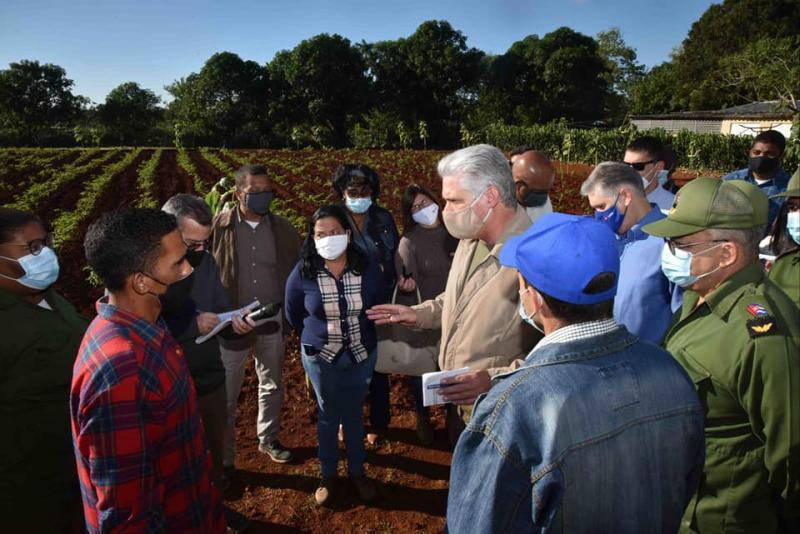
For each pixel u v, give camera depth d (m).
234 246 3.93
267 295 4.00
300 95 61.66
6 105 74.75
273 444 4.08
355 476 3.65
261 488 3.76
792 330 1.84
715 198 1.98
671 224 2.05
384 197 16.14
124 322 1.77
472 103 65.06
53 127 78.62
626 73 80.50
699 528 2.13
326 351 3.35
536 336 2.38
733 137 24.19
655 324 2.73
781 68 33.38
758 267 2.03
